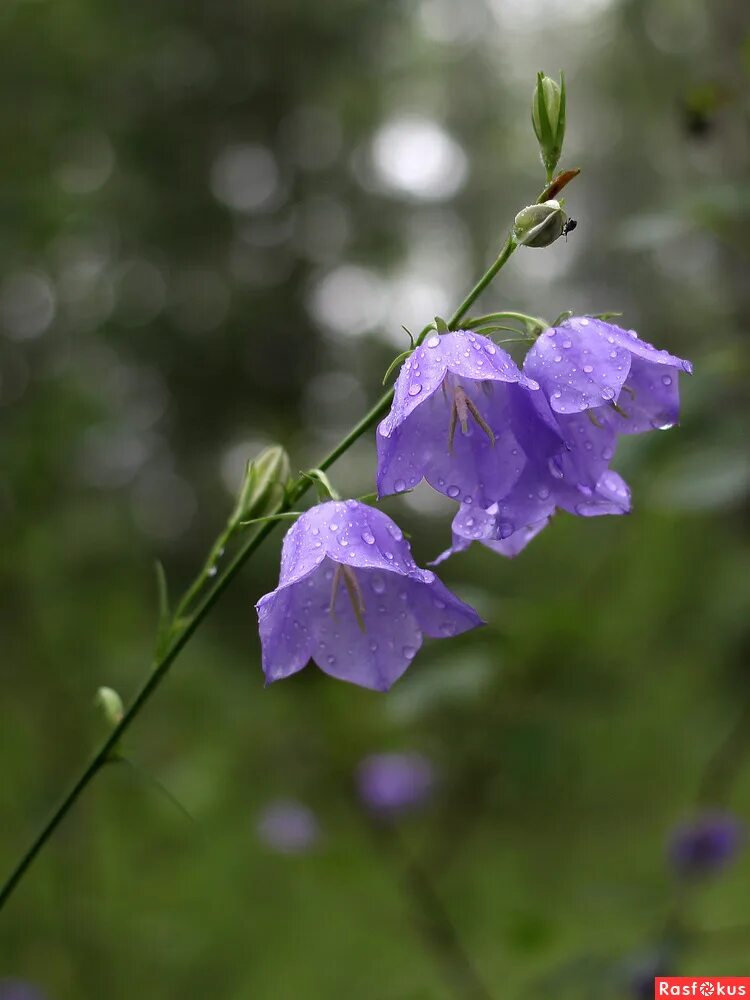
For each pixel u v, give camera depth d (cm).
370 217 260
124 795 83
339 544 40
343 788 73
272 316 244
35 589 91
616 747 81
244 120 234
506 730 57
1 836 83
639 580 68
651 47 105
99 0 152
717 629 66
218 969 76
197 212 226
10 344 128
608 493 42
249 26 222
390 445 40
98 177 181
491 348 40
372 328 257
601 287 232
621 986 53
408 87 266
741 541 69
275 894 82
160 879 81
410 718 51
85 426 100
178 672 85
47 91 124
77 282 147
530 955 57
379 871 72
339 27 230
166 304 228
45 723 88
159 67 192
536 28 271
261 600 40
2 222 108
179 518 222
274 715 83
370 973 76
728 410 50
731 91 56
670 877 60
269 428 211
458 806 69
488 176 291
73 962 74
